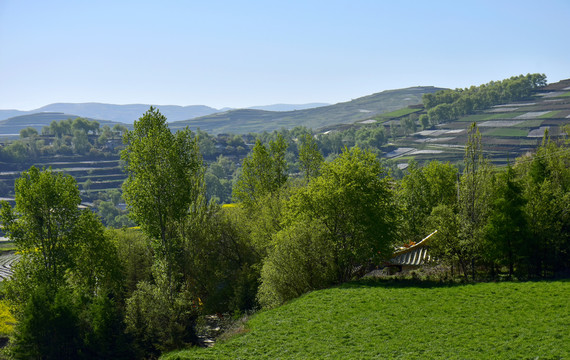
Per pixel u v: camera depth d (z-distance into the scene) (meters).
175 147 63.16
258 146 81.19
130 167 62.75
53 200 61.72
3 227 60.62
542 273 50.44
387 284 51.12
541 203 49.34
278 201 67.88
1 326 63.50
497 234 48.22
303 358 35.12
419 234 72.19
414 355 32.59
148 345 51.84
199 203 69.44
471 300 41.88
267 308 52.22
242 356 37.31
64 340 51.28
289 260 53.28
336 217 55.78
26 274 59.75
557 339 31.33
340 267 55.88
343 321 41.22
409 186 78.06
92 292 65.19
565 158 64.00
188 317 55.28
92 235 65.31
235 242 70.31
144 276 75.44
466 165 52.44
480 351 31.70
